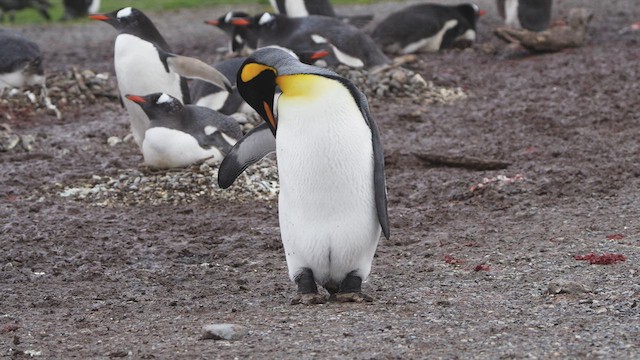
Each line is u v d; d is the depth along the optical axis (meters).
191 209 19.70
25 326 12.70
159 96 20.92
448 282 14.28
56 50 40.72
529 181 20.45
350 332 11.66
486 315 12.23
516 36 36.16
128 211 19.80
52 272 15.85
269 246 17.28
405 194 20.53
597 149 23.19
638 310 12.01
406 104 29.55
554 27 37.22
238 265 16.17
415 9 37.94
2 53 28.70
